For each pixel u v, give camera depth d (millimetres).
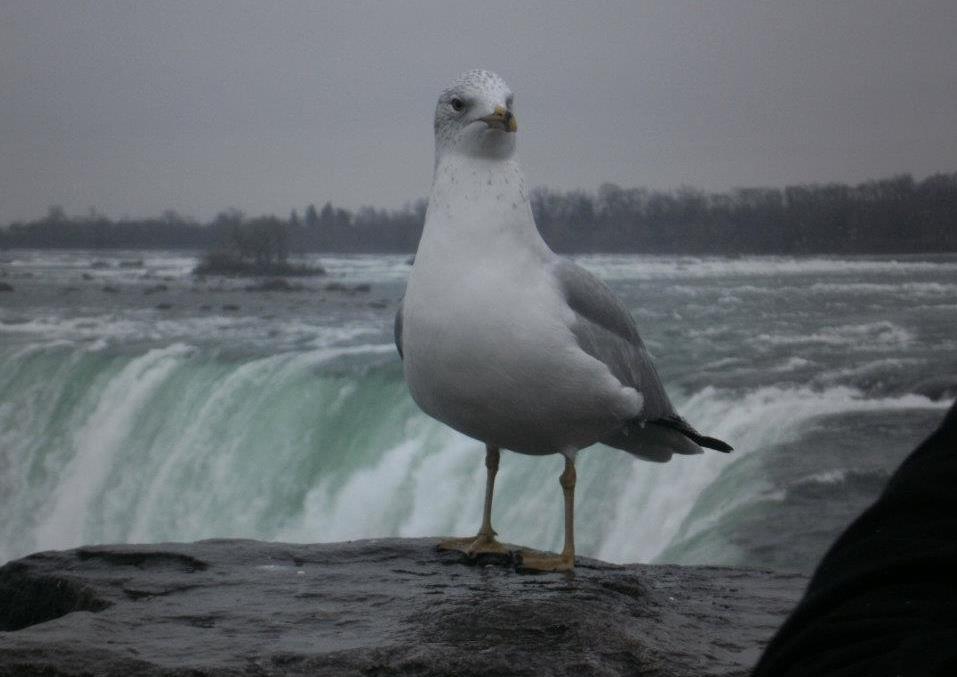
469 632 3928
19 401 24375
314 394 19141
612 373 4738
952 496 895
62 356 24438
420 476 16453
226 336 26656
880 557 893
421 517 16016
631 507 12984
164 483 20609
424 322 4523
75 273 56688
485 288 4430
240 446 19797
